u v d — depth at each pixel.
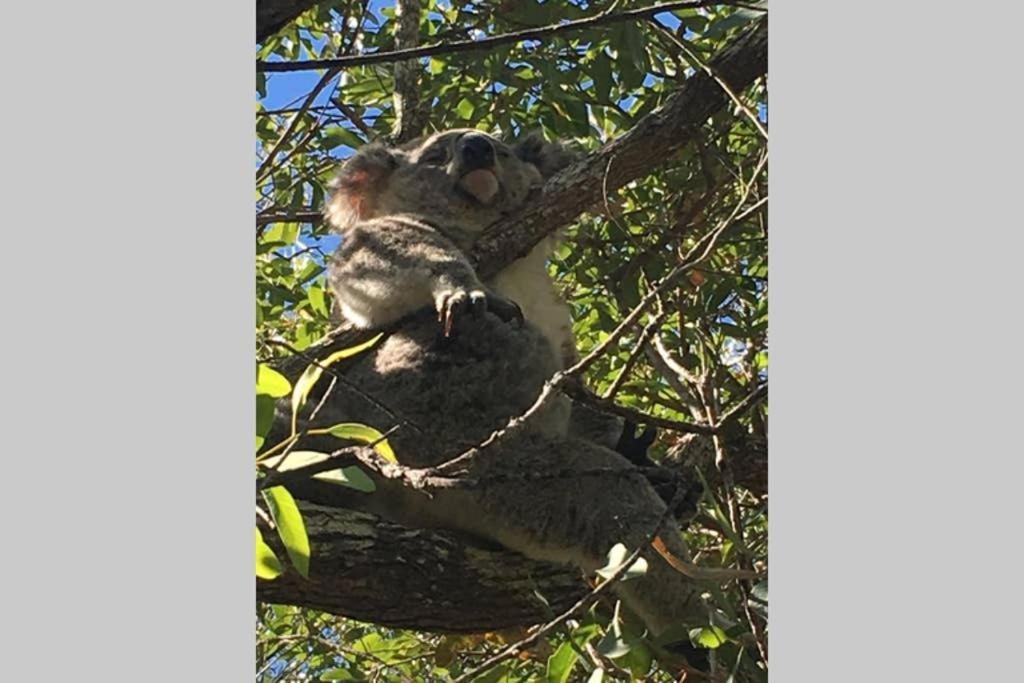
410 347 3.90
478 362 3.88
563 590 3.56
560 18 4.04
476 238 4.23
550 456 3.71
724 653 2.71
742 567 2.88
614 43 3.95
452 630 3.45
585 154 4.55
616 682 2.99
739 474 3.87
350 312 3.97
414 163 4.36
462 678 2.53
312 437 3.54
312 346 3.92
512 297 4.19
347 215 4.46
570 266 4.53
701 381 3.55
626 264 4.10
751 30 3.73
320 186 4.76
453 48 2.92
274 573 2.18
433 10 4.62
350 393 3.82
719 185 4.06
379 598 3.32
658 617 3.43
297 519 2.19
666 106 3.84
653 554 3.42
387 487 3.63
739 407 2.74
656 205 4.35
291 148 4.85
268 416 2.23
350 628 4.29
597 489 3.60
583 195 3.92
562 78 4.11
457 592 3.43
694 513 3.77
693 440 3.77
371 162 4.38
